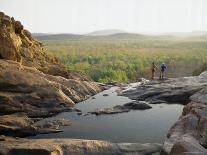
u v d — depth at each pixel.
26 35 46.78
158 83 41.47
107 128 25.56
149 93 36.09
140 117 28.69
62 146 18.62
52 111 29.73
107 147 19.38
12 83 29.66
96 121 27.55
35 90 30.39
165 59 97.12
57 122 26.39
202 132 18.34
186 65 87.88
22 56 40.50
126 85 48.38
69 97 34.69
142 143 21.88
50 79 36.06
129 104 31.89
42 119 27.62
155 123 26.72
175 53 122.62
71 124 26.61
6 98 27.89
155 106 33.06
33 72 35.06
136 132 24.42
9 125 24.12
